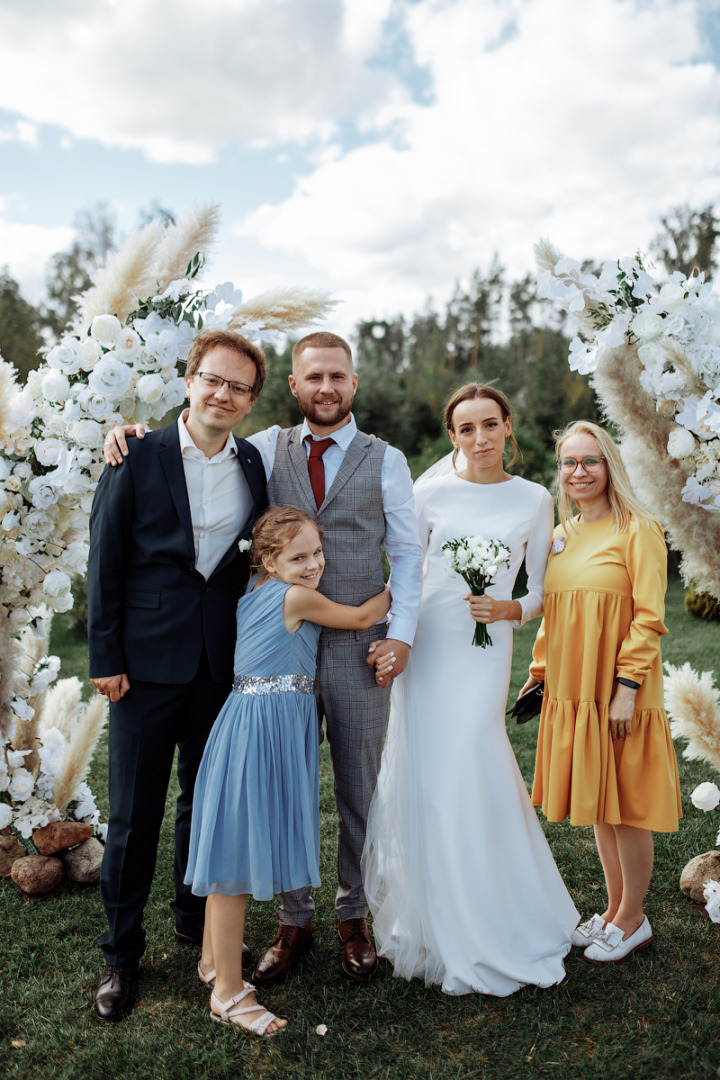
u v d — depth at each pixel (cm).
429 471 297
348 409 255
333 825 369
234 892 220
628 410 276
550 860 262
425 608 271
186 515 232
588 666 247
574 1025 221
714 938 266
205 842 220
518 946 245
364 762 255
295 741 231
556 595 259
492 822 250
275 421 1447
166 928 278
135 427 242
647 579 243
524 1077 202
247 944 270
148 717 235
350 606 249
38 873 300
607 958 252
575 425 269
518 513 272
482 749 252
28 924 283
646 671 241
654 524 253
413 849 251
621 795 247
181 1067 205
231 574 247
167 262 277
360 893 259
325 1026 222
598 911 289
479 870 242
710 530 276
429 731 256
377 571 260
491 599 253
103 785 431
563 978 243
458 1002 234
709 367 254
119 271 269
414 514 264
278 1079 202
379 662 250
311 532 236
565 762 250
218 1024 224
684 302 259
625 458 283
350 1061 208
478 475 279
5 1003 236
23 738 336
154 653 234
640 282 265
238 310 274
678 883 304
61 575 284
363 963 245
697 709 288
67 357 257
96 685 234
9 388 262
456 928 240
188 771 255
